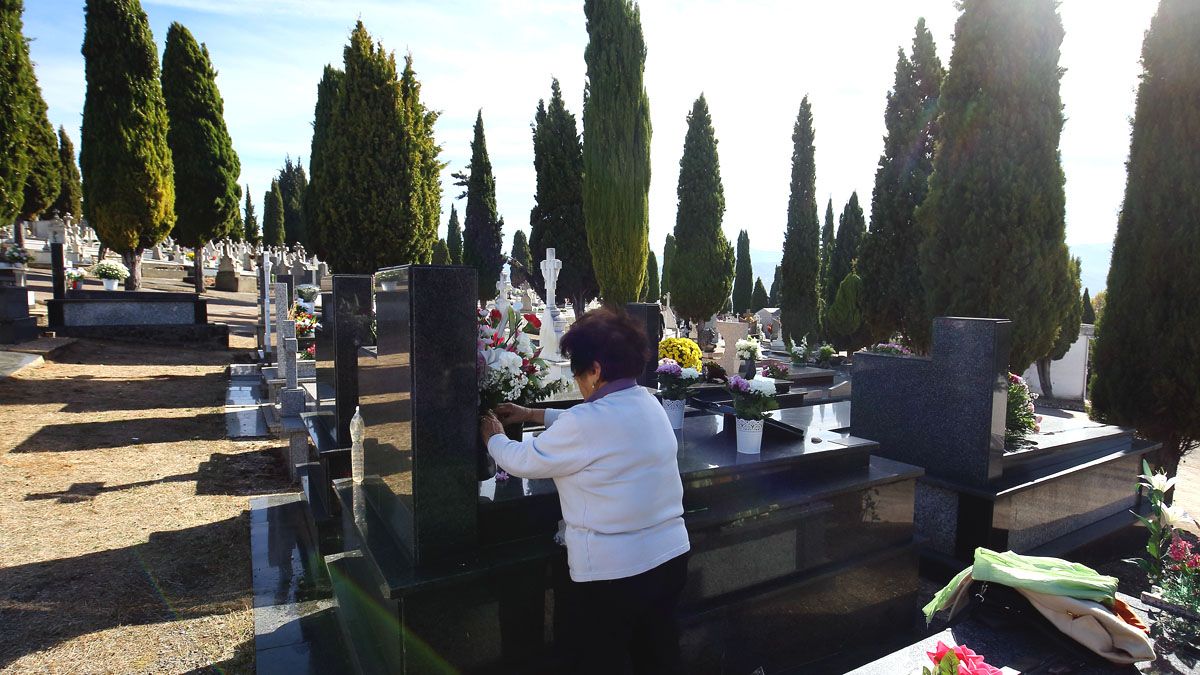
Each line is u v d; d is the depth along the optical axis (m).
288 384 7.82
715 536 3.23
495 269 28.27
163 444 7.41
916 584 4.10
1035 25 6.52
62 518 5.17
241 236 36.62
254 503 5.61
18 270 17.41
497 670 2.66
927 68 13.02
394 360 2.78
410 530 2.59
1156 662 3.12
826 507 3.65
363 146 8.98
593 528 2.18
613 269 11.02
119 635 3.57
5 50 9.76
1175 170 6.31
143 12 17.67
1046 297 6.66
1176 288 6.33
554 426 2.22
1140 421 6.62
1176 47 6.26
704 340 21.64
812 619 3.62
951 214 6.95
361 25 8.92
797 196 21.66
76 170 30.64
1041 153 6.57
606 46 10.66
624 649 2.24
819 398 11.52
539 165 22.08
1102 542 5.28
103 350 13.04
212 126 21.25
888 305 13.41
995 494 4.54
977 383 4.73
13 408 8.36
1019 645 3.23
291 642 3.48
